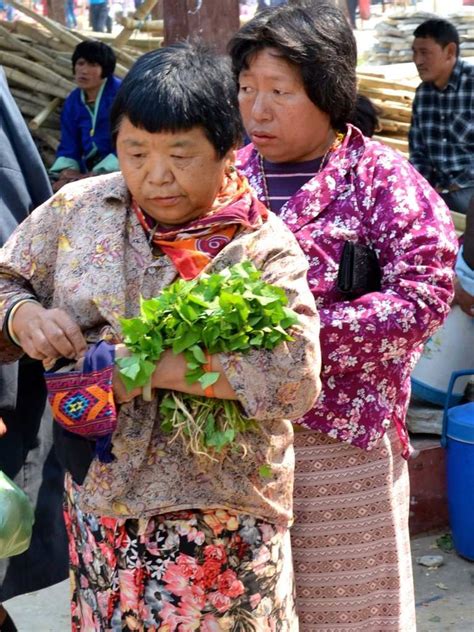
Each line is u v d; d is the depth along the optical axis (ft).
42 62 40.06
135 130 8.60
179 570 8.99
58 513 12.73
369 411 10.87
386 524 11.16
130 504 8.84
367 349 10.47
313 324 8.84
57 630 16.52
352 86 11.08
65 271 9.05
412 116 32.22
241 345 8.37
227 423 8.64
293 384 8.53
